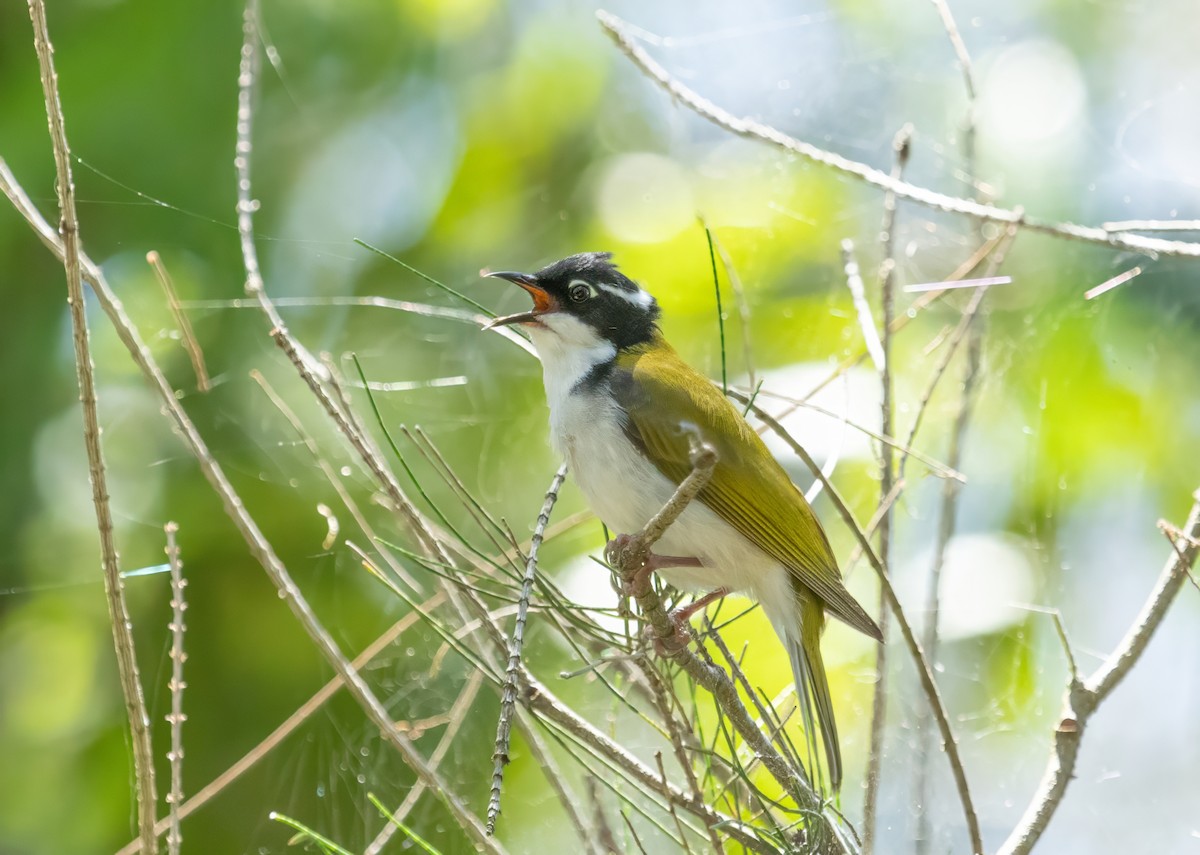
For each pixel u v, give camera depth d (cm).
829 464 783
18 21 1226
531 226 1420
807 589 861
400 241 1379
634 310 909
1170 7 1406
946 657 1249
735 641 1111
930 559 1228
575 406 870
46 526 1236
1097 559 1262
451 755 1176
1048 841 1252
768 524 834
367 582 1225
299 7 1283
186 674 1199
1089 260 1287
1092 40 1420
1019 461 1259
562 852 1117
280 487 1240
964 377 1002
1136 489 1248
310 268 1324
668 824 878
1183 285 1240
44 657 1240
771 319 1328
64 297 1250
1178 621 1270
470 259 1402
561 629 710
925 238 1410
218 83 1241
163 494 1233
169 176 1235
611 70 1430
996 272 1048
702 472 646
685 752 730
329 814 1162
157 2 1229
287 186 1311
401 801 1159
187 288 1247
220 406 1248
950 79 1491
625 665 789
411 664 1199
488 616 699
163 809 1155
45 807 1209
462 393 1357
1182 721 1267
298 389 1262
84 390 647
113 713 1212
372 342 1347
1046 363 1248
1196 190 1334
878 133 1497
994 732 1254
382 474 703
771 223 1380
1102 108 1392
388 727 675
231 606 1219
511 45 1408
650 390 855
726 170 1463
